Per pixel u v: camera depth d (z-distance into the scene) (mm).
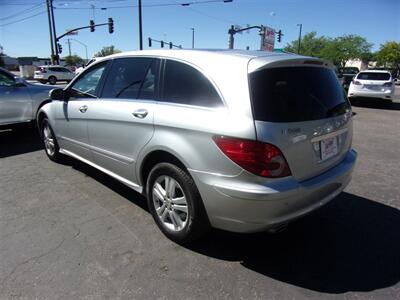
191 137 2908
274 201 2625
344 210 4078
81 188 4605
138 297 2602
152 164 3504
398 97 20734
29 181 4848
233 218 2777
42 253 3123
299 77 2979
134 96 3660
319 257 3145
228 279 2822
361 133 8766
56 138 5344
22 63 68312
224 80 2832
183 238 3203
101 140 4098
